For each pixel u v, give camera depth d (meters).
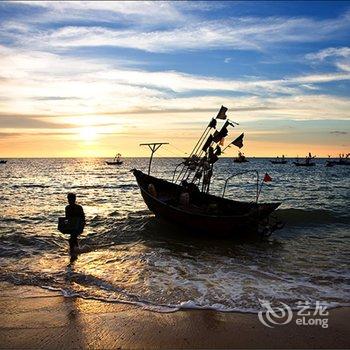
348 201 26.77
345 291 7.70
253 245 12.52
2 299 7.15
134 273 8.94
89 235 13.67
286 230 15.37
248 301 7.09
